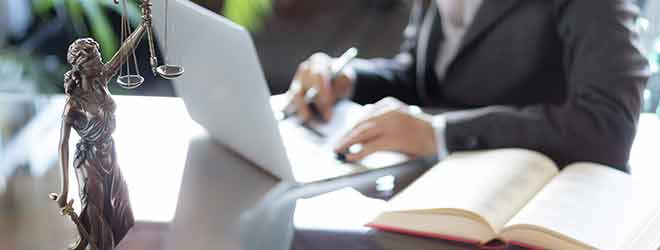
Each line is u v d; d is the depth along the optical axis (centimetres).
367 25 358
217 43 112
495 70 158
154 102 153
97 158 95
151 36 95
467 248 104
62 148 90
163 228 110
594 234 102
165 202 117
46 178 121
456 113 142
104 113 92
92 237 97
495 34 156
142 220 112
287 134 140
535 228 103
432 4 176
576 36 139
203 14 112
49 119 141
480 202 108
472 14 163
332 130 142
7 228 108
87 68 89
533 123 136
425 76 175
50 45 220
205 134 141
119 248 104
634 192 114
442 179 118
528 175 119
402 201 112
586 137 133
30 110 145
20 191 118
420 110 155
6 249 103
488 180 115
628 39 137
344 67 171
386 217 109
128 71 97
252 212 114
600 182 117
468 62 162
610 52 135
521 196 114
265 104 110
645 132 143
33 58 177
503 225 107
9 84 160
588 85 136
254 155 126
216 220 111
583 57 138
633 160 133
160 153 133
